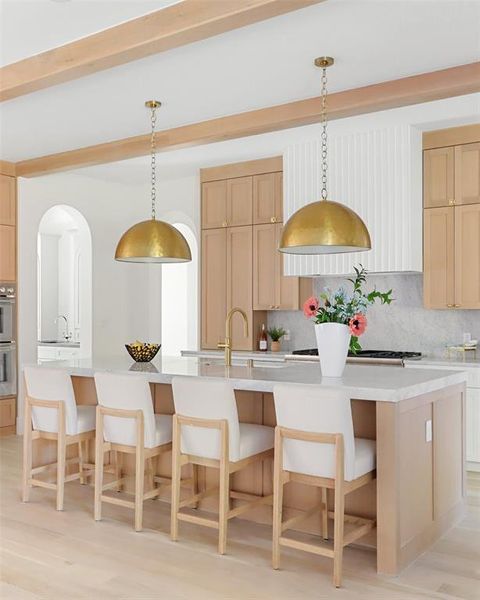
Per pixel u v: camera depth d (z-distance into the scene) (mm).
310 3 3061
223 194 7027
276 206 6633
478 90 4141
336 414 3162
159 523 4027
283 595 3020
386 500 3268
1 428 6594
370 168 5781
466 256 5629
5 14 3484
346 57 3947
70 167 6348
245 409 4160
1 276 6637
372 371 4191
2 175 6672
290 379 3723
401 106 4500
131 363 4867
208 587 3107
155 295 8320
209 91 4551
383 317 6379
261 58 3965
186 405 3699
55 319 10117
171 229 4730
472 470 5316
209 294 7148
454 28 3561
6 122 5324
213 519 4082
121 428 4008
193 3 3314
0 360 6582
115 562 3408
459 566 3367
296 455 3305
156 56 3930
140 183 7988
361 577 3223
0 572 3281
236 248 6938
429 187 5801
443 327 6059
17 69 4176
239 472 4133
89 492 4711
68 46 3879
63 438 4305
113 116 5160
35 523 4020
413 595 3016
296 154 6176
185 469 4391
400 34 3631
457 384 4117
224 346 4570
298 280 6527
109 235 7883
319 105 4656
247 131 5082
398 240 5672
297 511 3879
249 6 3115
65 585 3129
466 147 5621
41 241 9930
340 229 3666
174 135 5484
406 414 3398
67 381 4305
